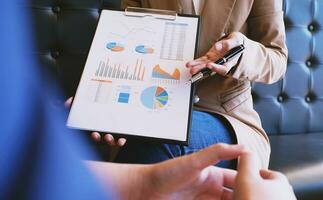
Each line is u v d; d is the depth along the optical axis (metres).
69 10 1.13
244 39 0.76
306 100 1.35
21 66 0.24
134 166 0.42
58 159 0.27
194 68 0.66
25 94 0.24
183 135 0.60
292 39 1.33
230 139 0.76
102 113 0.62
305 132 1.36
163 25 0.75
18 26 0.24
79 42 1.14
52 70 1.12
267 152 0.81
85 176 0.31
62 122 0.32
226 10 0.83
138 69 0.68
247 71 0.75
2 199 0.23
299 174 0.93
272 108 1.32
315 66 1.35
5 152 0.23
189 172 0.39
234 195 0.29
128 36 0.73
